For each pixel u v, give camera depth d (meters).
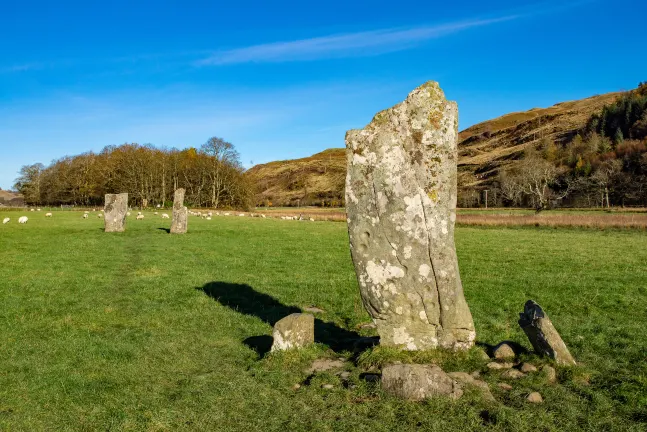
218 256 21.73
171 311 11.95
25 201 113.81
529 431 5.63
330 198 147.25
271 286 15.19
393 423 5.84
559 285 15.18
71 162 108.50
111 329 10.34
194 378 7.49
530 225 42.25
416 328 7.84
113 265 18.55
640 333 9.91
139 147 99.12
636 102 143.12
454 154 7.84
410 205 7.82
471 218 46.41
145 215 58.12
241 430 5.84
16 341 9.32
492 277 16.77
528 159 119.38
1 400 6.68
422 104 7.88
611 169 92.50
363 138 8.10
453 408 6.10
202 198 94.69
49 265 18.16
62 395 6.86
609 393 6.68
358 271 8.13
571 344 9.23
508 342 8.33
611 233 35.38
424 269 7.79
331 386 6.97
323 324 10.95
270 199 166.88
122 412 6.32
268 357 8.23
